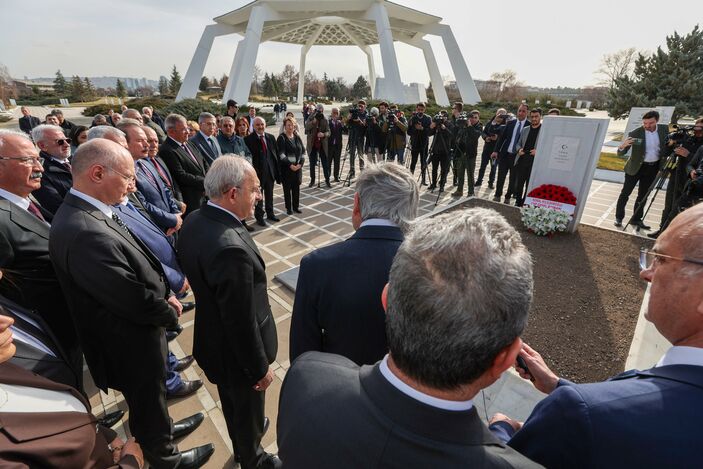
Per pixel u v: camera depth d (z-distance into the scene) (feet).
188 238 4.70
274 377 7.70
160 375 5.26
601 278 12.03
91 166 4.79
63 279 4.62
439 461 1.67
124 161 5.03
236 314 4.44
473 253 1.86
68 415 2.95
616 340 8.87
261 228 16.39
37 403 2.89
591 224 17.51
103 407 6.94
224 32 77.92
